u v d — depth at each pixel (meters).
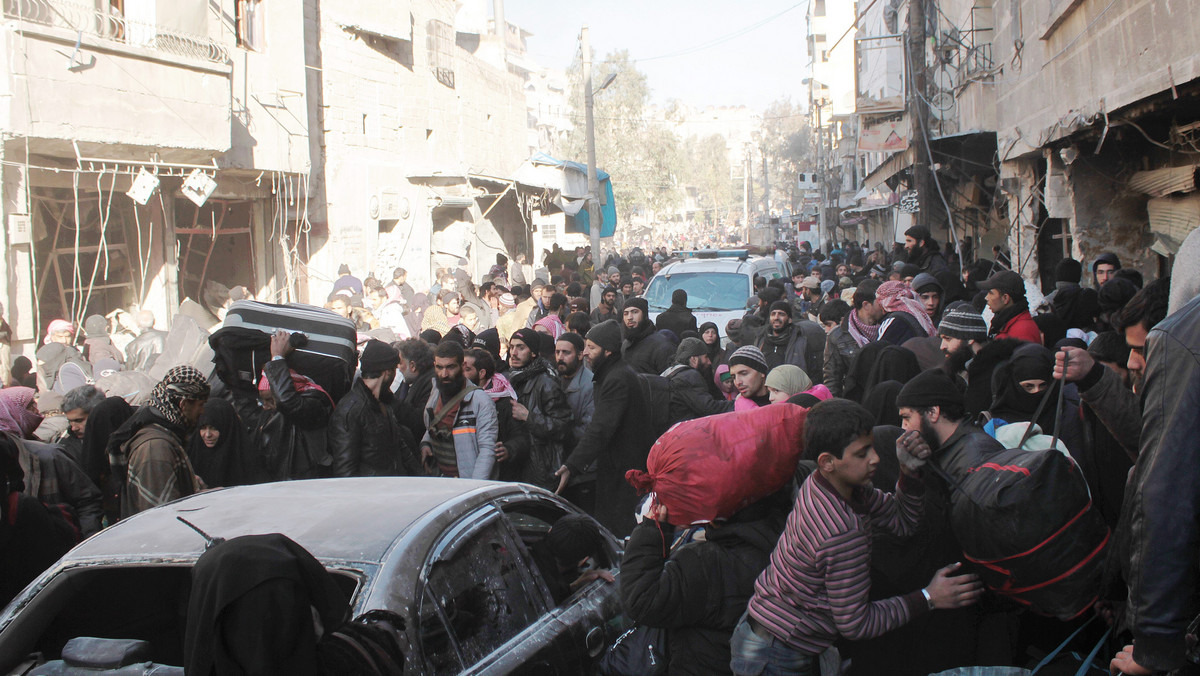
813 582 2.96
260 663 2.31
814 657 3.05
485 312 14.20
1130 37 8.19
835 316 8.47
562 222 38.16
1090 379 3.34
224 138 13.33
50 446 5.20
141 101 11.88
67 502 5.16
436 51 23.59
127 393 7.57
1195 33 6.62
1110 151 11.30
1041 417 4.21
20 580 4.29
